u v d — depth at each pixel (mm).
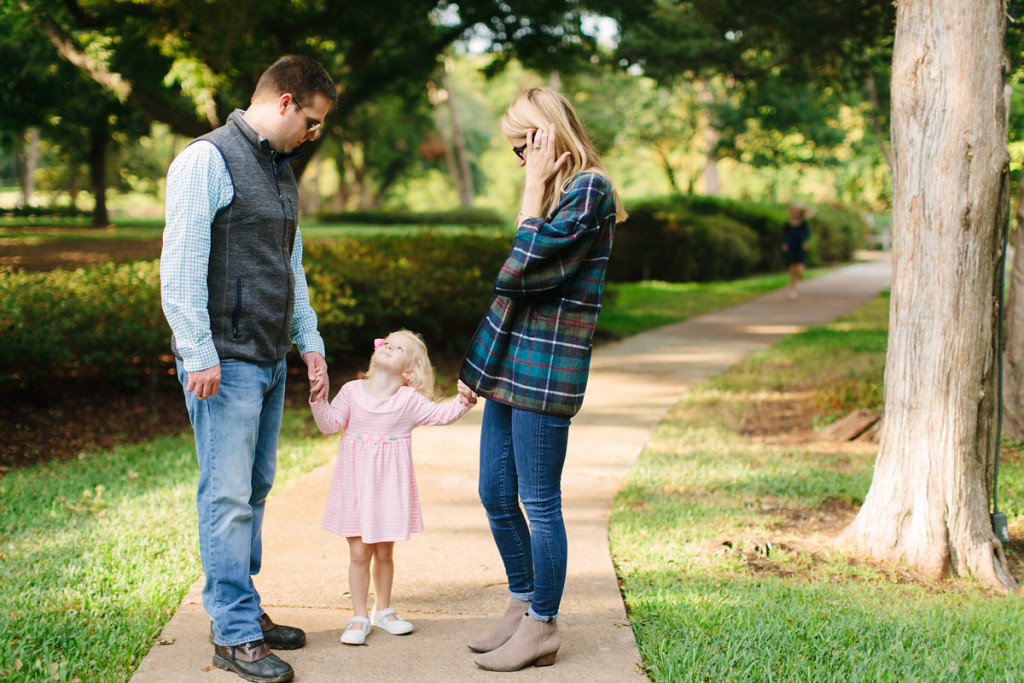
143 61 10031
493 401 2701
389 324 8344
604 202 2545
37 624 2850
